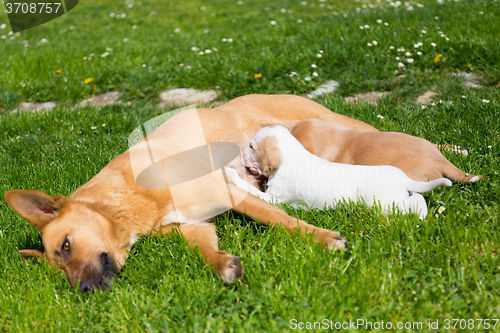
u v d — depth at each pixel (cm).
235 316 196
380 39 579
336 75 539
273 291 212
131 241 276
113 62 666
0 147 452
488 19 617
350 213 275
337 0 1172
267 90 530
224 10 1248
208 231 273
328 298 207
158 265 249
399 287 212
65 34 1037
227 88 547
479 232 234
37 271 255
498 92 425
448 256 222
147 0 1476
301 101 402
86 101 592
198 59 635
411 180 272
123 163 296
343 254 237
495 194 271
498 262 212
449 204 271
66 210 255
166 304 215
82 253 245
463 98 423
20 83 624
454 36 555
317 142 343
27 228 307
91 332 208
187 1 1434
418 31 592
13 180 378
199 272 239
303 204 304
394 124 401
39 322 219
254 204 276
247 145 338
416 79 490
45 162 407
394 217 258
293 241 249
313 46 595
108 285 241
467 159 316
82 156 409
